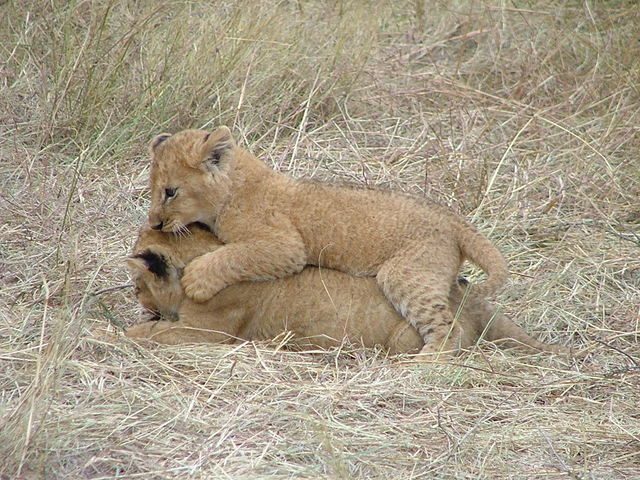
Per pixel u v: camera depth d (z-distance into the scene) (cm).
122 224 1330
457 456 913
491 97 1672
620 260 1317
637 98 1662
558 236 1377
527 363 1107
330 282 1141
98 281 1209
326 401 985
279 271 1136
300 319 1130
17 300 1162
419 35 1861
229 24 1638
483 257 1149
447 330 1108
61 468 857
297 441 913
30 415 866
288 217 1161
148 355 1042
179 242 1154
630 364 1105
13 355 1018
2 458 854
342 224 1149
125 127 1486
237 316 1134
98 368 1003
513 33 1822
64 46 1556
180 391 988
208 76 1553
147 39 1598
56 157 1452
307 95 1596
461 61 1794
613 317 1218
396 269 1125
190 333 1114
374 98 1652
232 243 1151
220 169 1168
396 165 1495
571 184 1472
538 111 1609
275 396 989
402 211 1154
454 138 1570
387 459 902
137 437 905
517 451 938
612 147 1556
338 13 1797
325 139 1545
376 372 1055
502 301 1241
